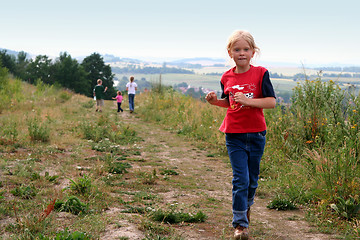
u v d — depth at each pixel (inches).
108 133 386.6
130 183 209.3
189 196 191.3
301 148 269.0
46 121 425.1
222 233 130.3
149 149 344.5
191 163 294.5
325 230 139.6
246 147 124.0
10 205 139.6
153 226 125.5
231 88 124.7
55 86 1069.8
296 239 129.0
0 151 259.0
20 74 2851.9
